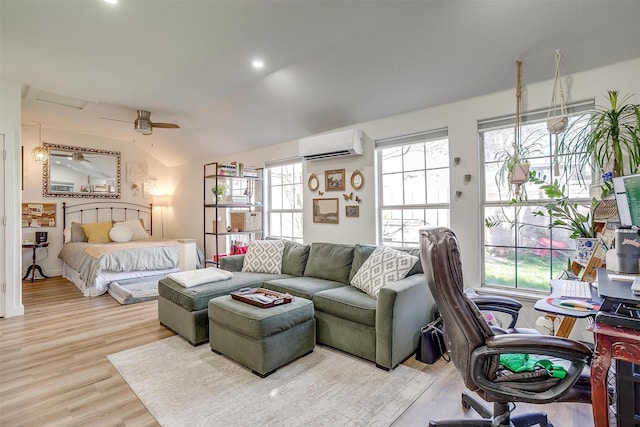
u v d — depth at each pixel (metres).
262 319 2.18
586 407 1.84
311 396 1.96
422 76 2.89
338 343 2.57
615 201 2.00
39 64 3.10
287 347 2.33
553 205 2.44
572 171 2.57
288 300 2.51
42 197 5.46
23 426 1.69
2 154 3.41
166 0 2.17
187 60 3.03
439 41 2.51
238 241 5.42
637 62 2.23
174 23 2.44
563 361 1.43
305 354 2.51
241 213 4.73
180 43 2.72
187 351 2.60
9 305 3.44
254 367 2.22
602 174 2.18
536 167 2.73
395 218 3.62
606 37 2.17
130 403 1.89
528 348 1.21
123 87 3.66
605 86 2.34
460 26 2.35
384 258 2.78
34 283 4.98
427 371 2.26
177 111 4.47
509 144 2.85
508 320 2.74
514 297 2.75
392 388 2.04
